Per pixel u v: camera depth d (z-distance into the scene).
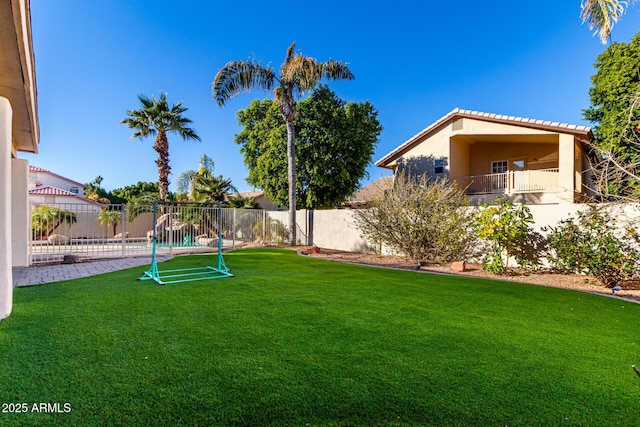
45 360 2.98
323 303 5.14
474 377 2.75
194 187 21.98
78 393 2.44
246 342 3.47
